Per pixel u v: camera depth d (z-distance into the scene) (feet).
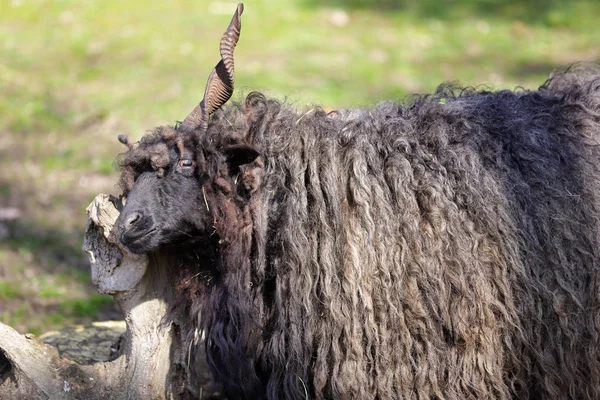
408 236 52.85
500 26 198.39
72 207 112.57
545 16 205.67
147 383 58.13
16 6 206.28
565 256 52.95
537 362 53.52
